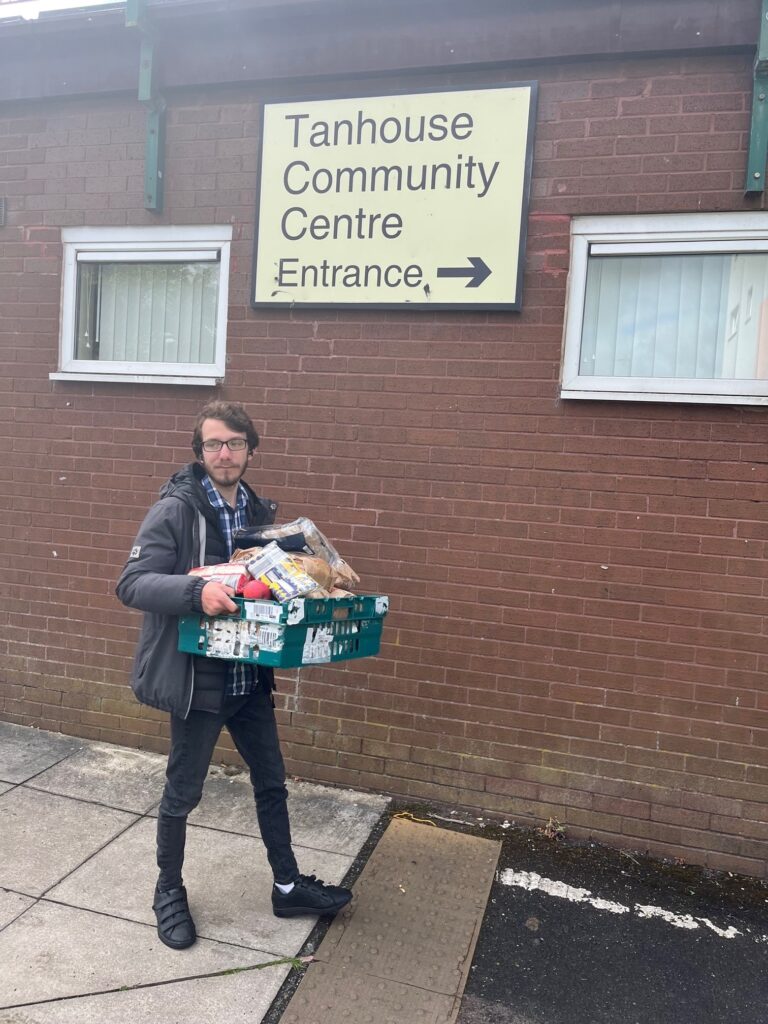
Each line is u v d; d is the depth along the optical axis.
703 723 3.43
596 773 3.55
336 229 3.79
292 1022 2.40
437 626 3.74
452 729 3.73
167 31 3.97
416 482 3.75
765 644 3.35
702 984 2.68
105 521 4.25
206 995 2.47
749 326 3.46
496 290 3.60
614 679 3.52
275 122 3.86
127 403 4.19
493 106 3.56
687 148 3.40
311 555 2.65
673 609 3.45
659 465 3.45
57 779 3.86
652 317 3.56
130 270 4.32
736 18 3.28
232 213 3.99
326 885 2.89
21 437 4.34
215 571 2.47
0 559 4.38
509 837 3.54
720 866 3.41
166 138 4.08
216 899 2.95
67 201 4.27
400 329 3.75
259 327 3.95
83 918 2.80
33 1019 2.33
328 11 3.72
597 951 2.82
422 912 2.97
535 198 3.57
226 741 4.12
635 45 3.39
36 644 4.38
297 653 2.36
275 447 3.93
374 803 3.76
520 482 3.61
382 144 3.72
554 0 3.47
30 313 4.34
